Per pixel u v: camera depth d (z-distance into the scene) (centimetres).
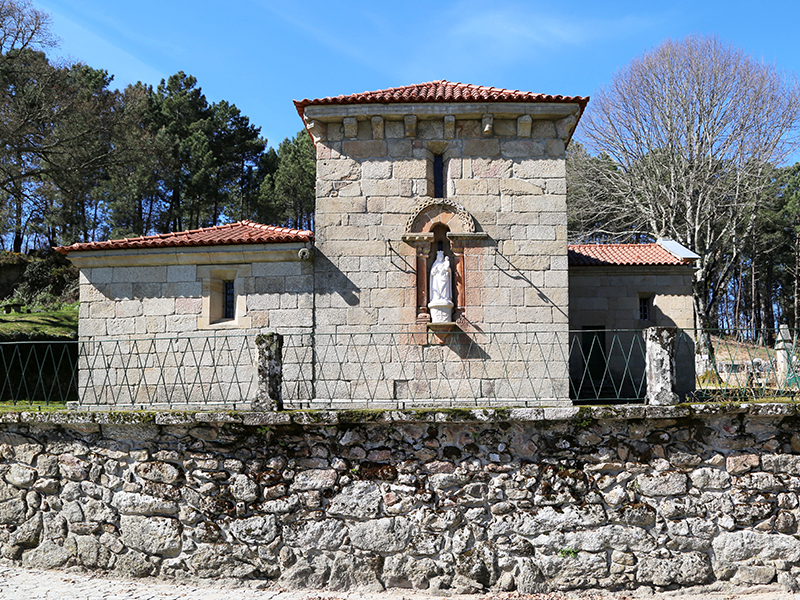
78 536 891
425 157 1603
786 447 852
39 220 4206
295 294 1572
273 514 854
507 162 1597
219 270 1595
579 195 4222
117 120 3228
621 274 2150
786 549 834
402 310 1564
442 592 830
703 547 837
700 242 3912
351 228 1586
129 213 4659
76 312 3083
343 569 841
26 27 2911
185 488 870
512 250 1580
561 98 1542
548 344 1558
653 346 893
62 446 907
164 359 1473
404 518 843
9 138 2752
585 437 851
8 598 791
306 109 1568
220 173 4950
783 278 5609
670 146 3656
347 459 854
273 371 898
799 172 5384
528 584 828
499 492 841
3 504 920
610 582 830
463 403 1487
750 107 3503
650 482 842
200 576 857
